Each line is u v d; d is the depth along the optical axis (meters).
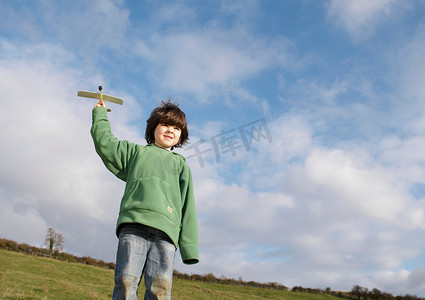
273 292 59.41
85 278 35.44
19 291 17.62
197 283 56.41
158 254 2.47
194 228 2.79
